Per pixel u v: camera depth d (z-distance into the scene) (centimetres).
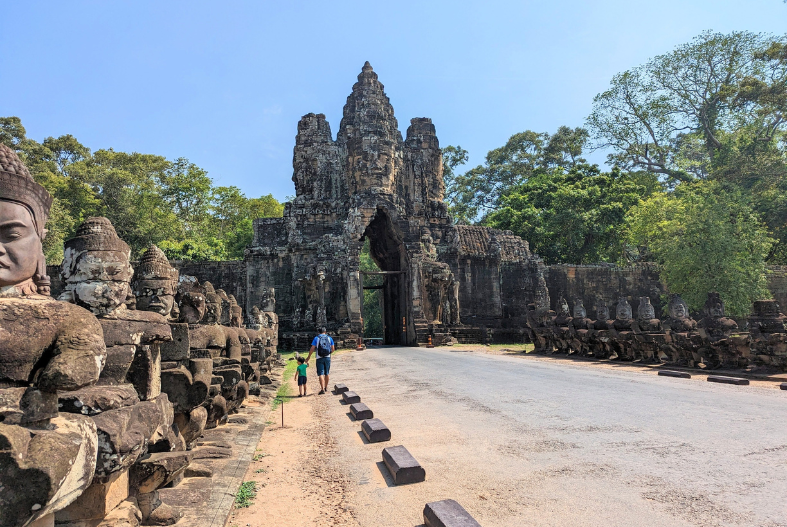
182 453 477
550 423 855
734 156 4528
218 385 716
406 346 3603
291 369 2148
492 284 4300
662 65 5288
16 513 241
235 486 583
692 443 692
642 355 1892
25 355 283
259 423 965
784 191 4284
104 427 336
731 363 1534
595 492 531
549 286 4447
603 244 5512
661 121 5528
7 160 315
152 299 532
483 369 1806
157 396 474
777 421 811
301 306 3719
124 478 438
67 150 5953
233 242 6103
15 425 260
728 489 519
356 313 3547
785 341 1380
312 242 3941
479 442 761
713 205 3488
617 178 5516
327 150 4234
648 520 457
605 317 2695
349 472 668
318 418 1073
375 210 3794
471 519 439
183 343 577
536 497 528
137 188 5731
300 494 595
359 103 4159
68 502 286
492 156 7600
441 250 4209
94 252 413
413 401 1186
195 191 6400
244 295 4000
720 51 5003
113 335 409
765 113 4562
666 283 3716
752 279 3381
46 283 347
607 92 5700
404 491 578
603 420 859
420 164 4388
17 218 317
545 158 7162
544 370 1730
